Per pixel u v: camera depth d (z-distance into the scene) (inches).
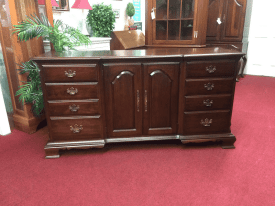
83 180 72.8
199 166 79.4
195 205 61.4
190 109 86.7
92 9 145.2
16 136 104.5
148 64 81.4
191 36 131.9
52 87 80.0
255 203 61.8
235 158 84.4
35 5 100.1
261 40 214.5
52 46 115.3
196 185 69.5
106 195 65.7
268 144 94.8
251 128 110.2
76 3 137.7
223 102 87.2
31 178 74.0
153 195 65.4
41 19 103.7
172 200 63.3
